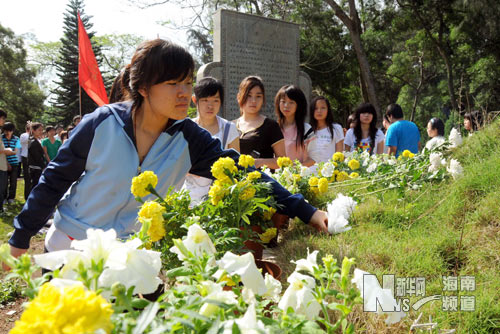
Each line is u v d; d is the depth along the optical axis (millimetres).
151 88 1442
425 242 2311
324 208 3307
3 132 8703
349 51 20531
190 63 1428
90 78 6652
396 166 3547
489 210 2459
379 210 3041
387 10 19125
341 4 19891
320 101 4434
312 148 4402
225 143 3053
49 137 9492
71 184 1551
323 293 860
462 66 21766
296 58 10539
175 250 973
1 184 7582
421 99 25828
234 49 9531
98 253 687
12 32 35031
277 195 1795
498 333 1549
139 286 713
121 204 1530
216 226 1466
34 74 37312
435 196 3008
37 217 1489
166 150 1611
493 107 19594
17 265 656
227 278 960
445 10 18438
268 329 710
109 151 1479
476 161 3344
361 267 2070
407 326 1541
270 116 10156
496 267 1985
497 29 17375
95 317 449
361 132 5488
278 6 17469
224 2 17250
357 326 1521
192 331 704
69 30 32562
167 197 1424
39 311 444
